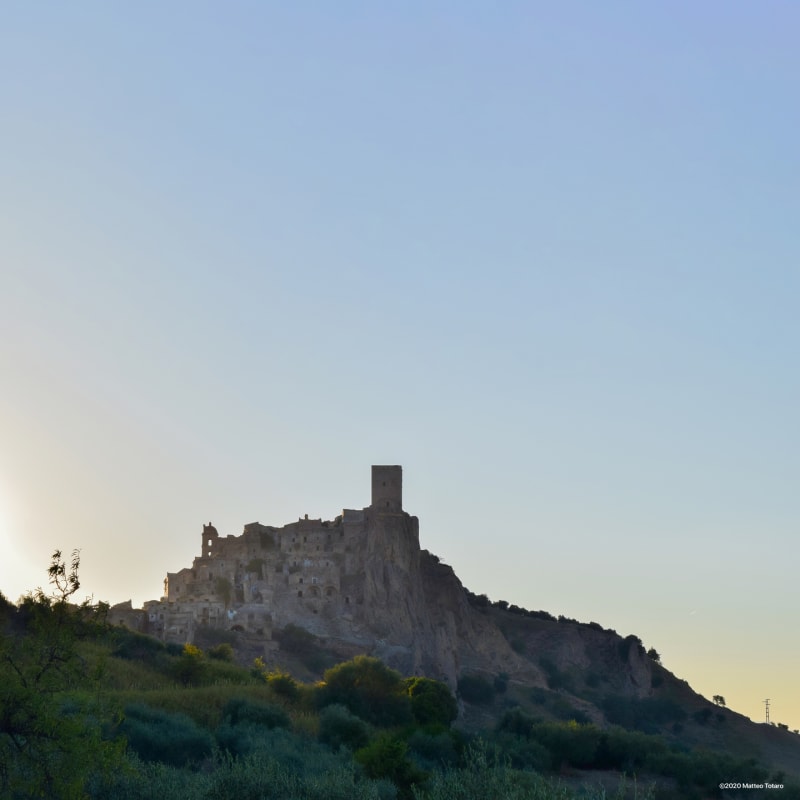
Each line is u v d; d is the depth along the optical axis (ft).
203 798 191.52
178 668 418.92
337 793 199.52
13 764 151.53
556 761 380.99
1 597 260.42
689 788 373.81
